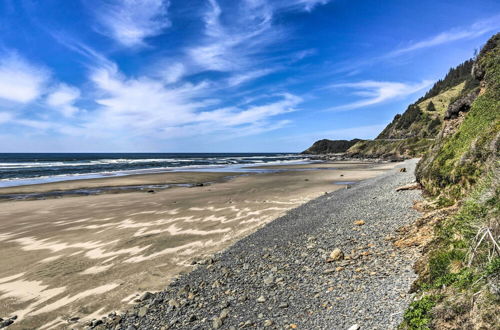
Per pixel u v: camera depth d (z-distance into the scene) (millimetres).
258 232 13992
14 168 62562
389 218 12891
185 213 18922
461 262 5445
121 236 14242
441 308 4434
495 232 5102
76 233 14875
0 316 7578
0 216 18812
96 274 9992
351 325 5277
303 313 6102
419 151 97750
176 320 6609
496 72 14891
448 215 9719
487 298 4023
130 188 32156
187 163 90000
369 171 52062
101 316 7422
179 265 10578
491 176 6707
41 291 8867
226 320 6340
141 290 8758
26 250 12477
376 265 7910
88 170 58219
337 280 7426
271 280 8047
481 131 12211
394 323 4977
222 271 9367
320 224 13938
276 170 58594
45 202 23547
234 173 50688
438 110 135375
